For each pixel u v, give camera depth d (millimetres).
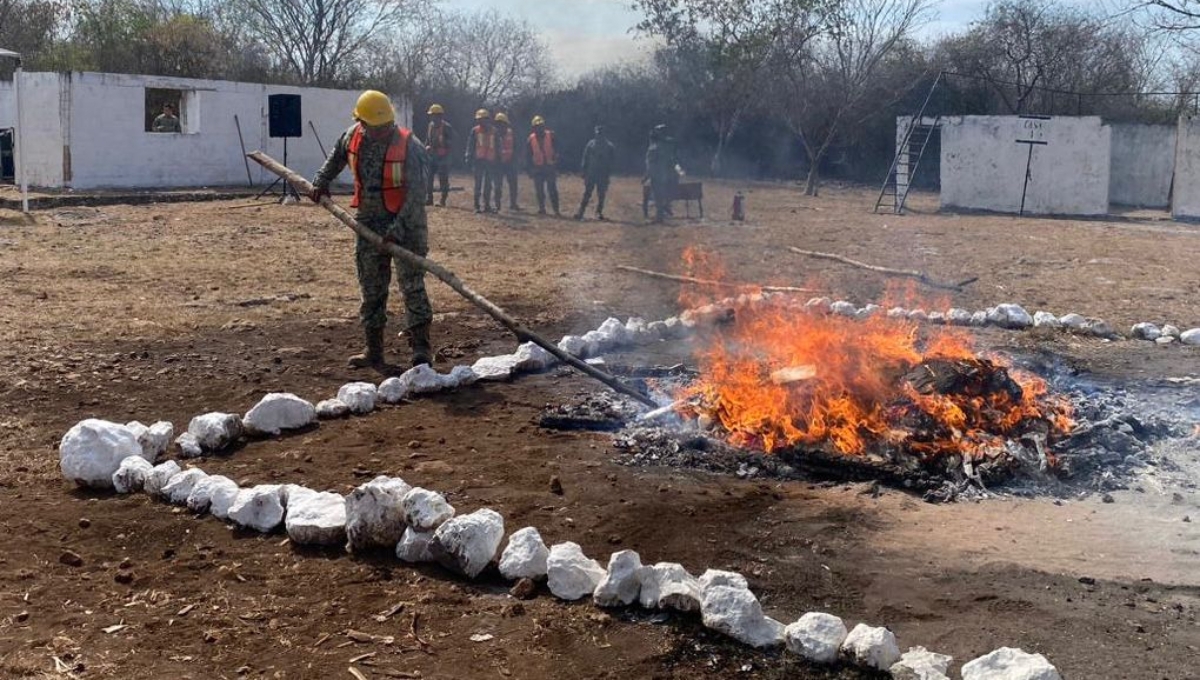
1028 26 38094
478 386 7648
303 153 28344
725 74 36344
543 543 4523
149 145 24906
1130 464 6219
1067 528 5234
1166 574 4609
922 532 5090
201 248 15016
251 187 26422
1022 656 3504
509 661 3752
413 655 3779
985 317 10516
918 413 6348
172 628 3959
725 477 5863
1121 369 8625
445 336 9578
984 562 4695
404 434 6430
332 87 36750
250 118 27047
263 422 6336
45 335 8859
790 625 3869
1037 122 27094
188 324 9656
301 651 3797
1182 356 9164
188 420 6730
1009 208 27688
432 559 4539
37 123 23812
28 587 4281
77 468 5422
